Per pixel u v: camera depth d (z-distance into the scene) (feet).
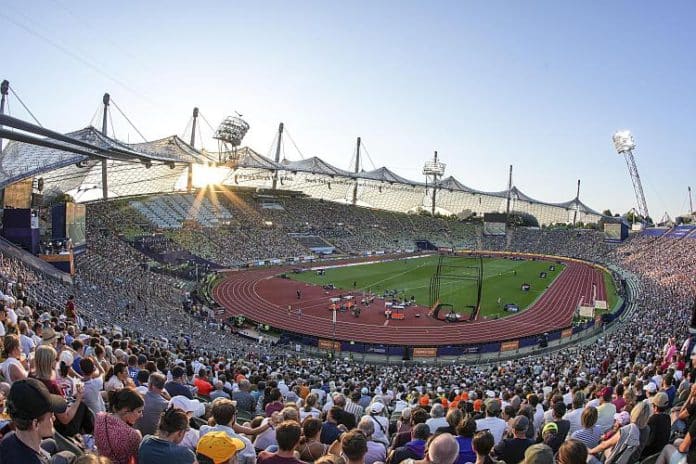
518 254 413.59
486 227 465.47
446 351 131.03
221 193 393.29
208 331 141.59
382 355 130.72
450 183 535.19
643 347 109.29
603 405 34.50
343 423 33.76
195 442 26.02
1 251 126.52
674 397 42.39
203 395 49.47
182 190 386.32
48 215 221.05
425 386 81.92
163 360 49.67
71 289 128.26
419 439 27.25
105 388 32.19
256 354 114.42
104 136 152.46
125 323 112.47
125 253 225.97
